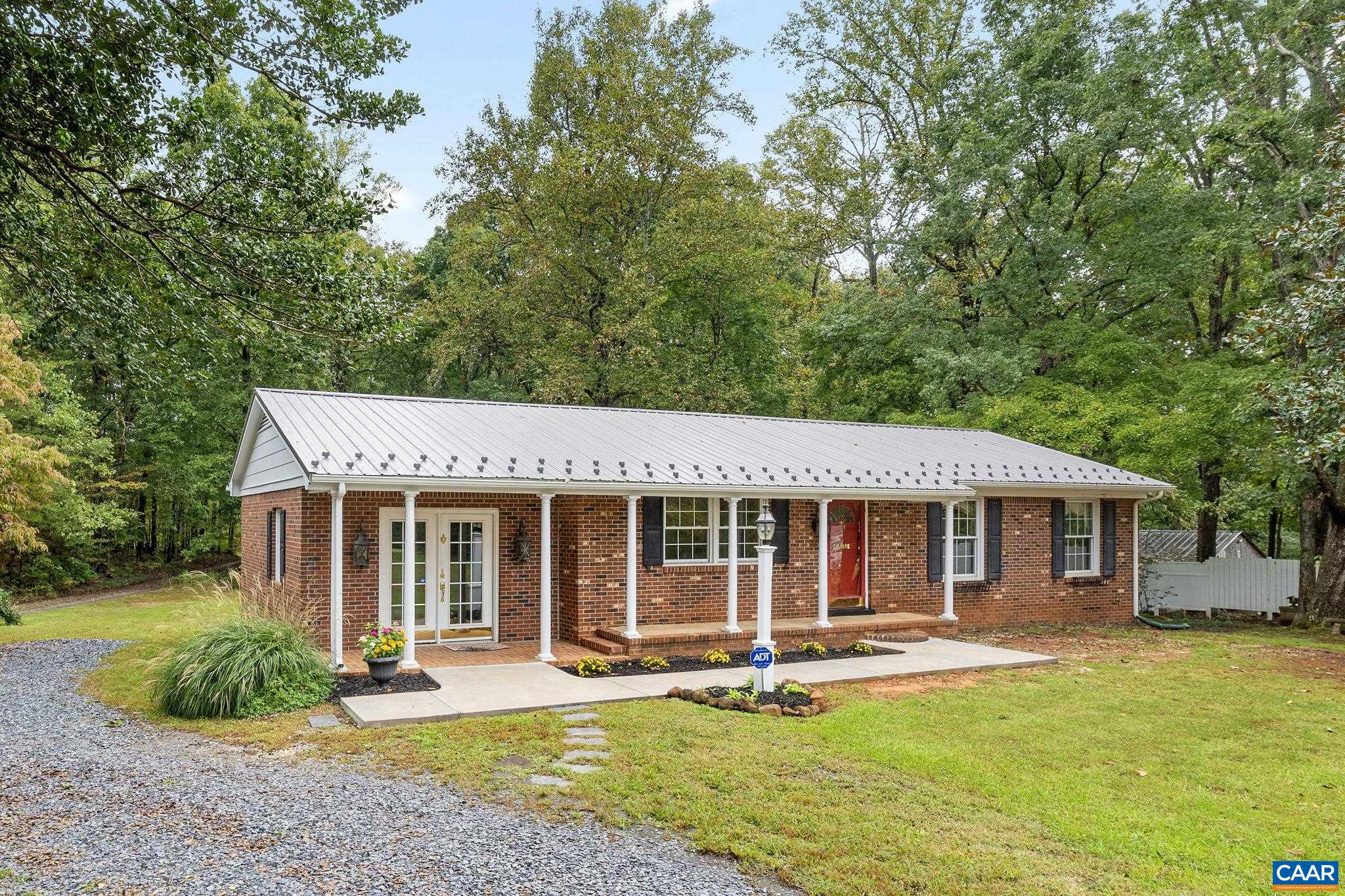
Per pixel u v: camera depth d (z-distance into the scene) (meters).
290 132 8.67
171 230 7.62
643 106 27.61
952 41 28.56
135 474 28.42
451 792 6.62
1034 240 22.89
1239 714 9.88
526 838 5.68
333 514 11.02
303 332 8.31
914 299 24.95
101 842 5.43
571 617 13.78
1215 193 21.28
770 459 15.16
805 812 6.27
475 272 29.88
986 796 6.82
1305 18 18.84
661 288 29.06
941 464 16.77
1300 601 19.30
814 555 15.69
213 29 6.64
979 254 26.58
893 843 5.74
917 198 28.42
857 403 29.33
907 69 29.36
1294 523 35.03
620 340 27.72
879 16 28.91
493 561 13.80
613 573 13.89
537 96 29.22
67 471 25.00
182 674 9.32
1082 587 18.27
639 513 14.12
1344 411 12.91
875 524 16.30
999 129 23.12
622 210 28.48
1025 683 11.42
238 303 7.94
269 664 9.55
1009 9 24.30
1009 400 21.48
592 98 29.28
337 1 6.91
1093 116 21.73
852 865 5.36
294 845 5.45
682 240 27.22
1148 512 30.16
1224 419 18.81
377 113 7.45
